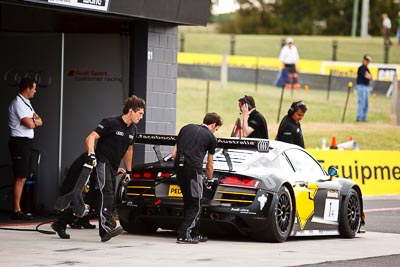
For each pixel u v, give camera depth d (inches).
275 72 4387.3
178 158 931.3
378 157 1948.8
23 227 1103.6
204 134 932.6
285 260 831.1
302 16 7003.0
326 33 6894.7
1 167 1326.3
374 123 3971.5
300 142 1216.2
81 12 1167.0
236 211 946.1
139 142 992.9
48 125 1334.9
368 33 6796.3
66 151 1330.0
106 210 936.3
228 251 887.7
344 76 4340.6
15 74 1354.6
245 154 1006.4
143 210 985.5
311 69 4370.1
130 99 928.9
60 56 1328.7
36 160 1327.5
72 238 979.3
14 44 1355.8
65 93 1333.7
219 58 4404.5
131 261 789.9
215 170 963.3
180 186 936.9
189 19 1300.4
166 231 1081.4
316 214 1045.8
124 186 1001.5
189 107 4097.0
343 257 880.3
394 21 6727.4
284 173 1008.2
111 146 927.0
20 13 1338.6
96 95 1316.4
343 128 3912.4
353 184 1114.7
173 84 1321.4
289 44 4362.7
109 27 1300.4
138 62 1279.5
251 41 5674.2
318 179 1066.1
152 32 1282.0
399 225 1296.8
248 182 952.9
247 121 1194.6
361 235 1146.7
